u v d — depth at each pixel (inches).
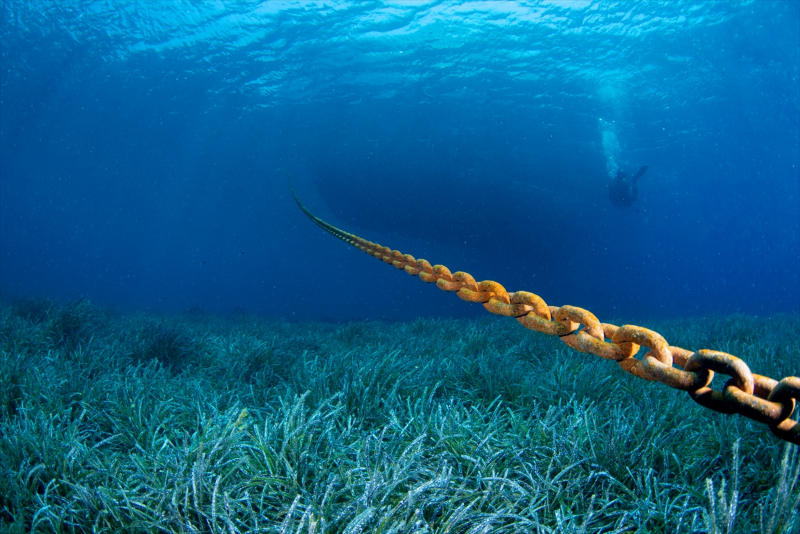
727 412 30.1
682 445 100.0
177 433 109.5
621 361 38.2
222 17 788.0
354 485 76.3
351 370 146.9
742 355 212.2
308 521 66.2
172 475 80.7
